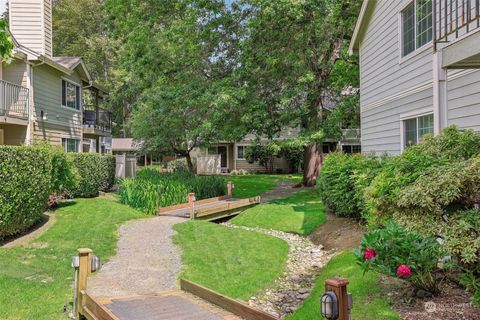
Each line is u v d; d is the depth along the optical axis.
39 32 15.10
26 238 8.00
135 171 19.89
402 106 9.21
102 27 37.22
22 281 5.61
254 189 19.14
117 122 38.81
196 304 4.84
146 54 16.42
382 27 10.39
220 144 31.33
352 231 8.55
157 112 18.08
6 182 7.30
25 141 13.45
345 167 9.23
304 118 15.45
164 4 17.30
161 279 6.13
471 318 3.68
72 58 17.78
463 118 6.92
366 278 5.10
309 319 4.45
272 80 14.99
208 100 13.99
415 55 8.49
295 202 14.15
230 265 7.04
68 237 8.25
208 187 15.18
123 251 7.67
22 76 13.52
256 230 10.66
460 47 5.45
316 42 15.71
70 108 17.38
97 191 14.52
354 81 16.70
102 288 5.65
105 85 35.03
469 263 3.85
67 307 4.92
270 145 15.00
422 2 8.23
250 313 4.20
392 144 9.81
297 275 6.88
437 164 5.25
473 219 3.98
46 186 9.17
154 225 10.05
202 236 8.98
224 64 16.36
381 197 5.20
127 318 4.32
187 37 15.75
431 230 4.24
